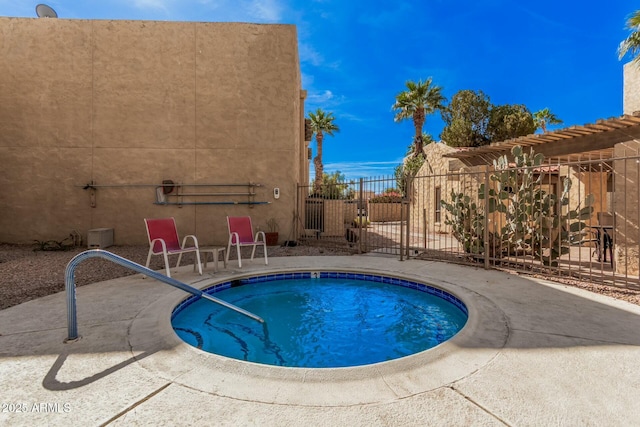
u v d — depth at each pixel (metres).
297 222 9.60
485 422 1.79
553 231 5.57
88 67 8.60
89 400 1.97
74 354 2.54
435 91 22.00
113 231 8.62
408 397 2.01
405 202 6.95
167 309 3.63
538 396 2.01
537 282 4.86
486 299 3.99
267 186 9.11
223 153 8.98
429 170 14.37
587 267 6.15
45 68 8.53
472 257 6.62
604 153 7.88
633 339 2.81
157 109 8.78
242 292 5.18
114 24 8.66
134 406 1.92
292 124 9.16
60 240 8.55
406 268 5.89
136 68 8.72
